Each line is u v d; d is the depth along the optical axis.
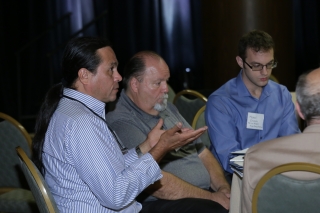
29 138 2.96
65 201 1.86
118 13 6.89
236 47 5.15
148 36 6.98
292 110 2.91
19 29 6.50
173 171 2.48
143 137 2.33
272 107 2.85
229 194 2.51
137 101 2.43
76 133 1.78
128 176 1.79
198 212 2.20
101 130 1.84
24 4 6.52
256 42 2.69
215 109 2.80
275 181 1.61
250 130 2.82
